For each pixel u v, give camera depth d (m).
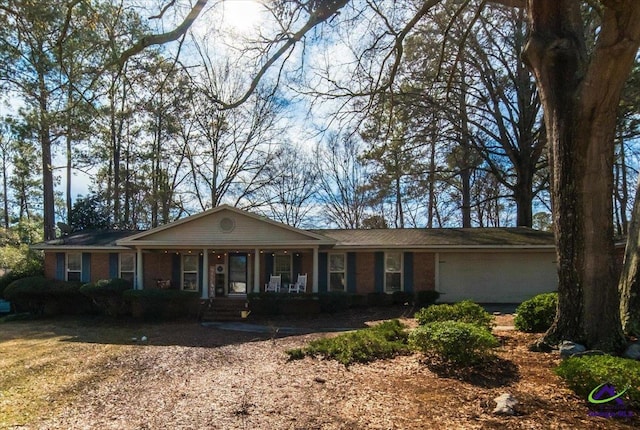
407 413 4.66
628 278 7.55
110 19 6.87
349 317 14.89
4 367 8.12
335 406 4.99
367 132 14.97
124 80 7.19
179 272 18.48
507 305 17.12
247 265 18.48
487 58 19.31
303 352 7.89
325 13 7.42
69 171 25.03
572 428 4.06
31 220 34.06
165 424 4.66
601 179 6.41
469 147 20.67
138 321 14.91
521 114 20.78
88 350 9.84
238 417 4.74
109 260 18.53
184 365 8.04
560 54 6.66
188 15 6.10
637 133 17.47
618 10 5.57
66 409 5.47
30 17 6.48
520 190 21.41
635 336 7.02
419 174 21.61
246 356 8.68
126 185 25.34
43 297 16.44
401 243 17.73
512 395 4.96
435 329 6.72
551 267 17.78
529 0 7.18
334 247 17.53
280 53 7.64
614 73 5.95
